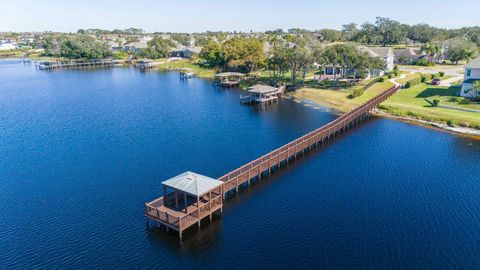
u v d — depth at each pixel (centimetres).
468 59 13075
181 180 3481
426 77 9881
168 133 6419
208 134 6328
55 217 3675
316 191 4159
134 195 4103
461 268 2880
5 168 4944
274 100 9169
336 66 10269
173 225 3256
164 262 2983
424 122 6794
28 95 10494
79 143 5941
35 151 5591
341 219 3572
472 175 4531
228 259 3012
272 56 12131
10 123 7281
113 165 4969
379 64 9794
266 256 3045
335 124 6175
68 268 2927
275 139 6028
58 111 8288
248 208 3800
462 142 5741
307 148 5481
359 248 3130
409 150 5419
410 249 3111
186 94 10225
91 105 8900
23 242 3269
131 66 18225
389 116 7319
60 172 4775
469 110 7031
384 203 3872
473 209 3731
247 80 11988
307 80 11081
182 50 19225
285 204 3875
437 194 4053
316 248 3139
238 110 8150
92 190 4244
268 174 4644
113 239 3294
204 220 3591
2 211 3809
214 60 14888
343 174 4606
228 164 4959
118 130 6644
